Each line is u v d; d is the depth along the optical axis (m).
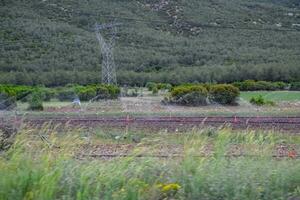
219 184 9.17
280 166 10.51
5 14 103.69
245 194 9.04
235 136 15.62
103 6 120.19
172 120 31.73
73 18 112.19
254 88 74.50
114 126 29.53
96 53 93.88
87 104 49.25
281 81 85.25
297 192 9.43
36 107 43.16
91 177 9.23
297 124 30.58
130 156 11.09
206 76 86.19
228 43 115.81
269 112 41.56
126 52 102.31
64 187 8.91
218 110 44.06
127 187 8.80
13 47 93.56
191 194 9.05
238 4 141.75
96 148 18.75
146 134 25.34
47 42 97.19
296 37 123.12
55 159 10.08
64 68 86.94
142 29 116.69
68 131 14.26
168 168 10.26
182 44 111.50
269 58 103.12
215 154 11.52
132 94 65.62
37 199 8.34
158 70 96.19
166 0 133.12
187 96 49.75
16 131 13.86
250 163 10.61
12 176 8.85
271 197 9.15
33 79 78.94
